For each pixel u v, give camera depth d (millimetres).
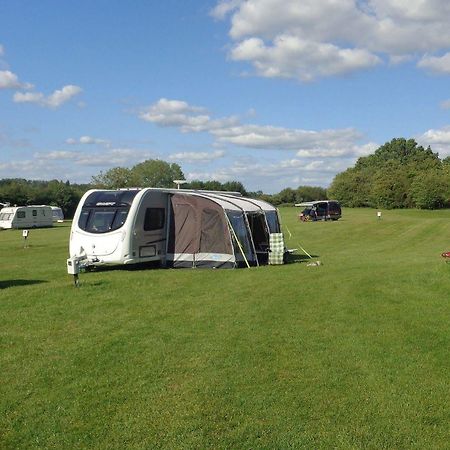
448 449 4969
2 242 34312
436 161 116000
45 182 90000
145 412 5738
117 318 9680
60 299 11398
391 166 116688
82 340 8266
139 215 17578
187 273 15961
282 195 110938
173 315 9914
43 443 5125
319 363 7160
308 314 9914
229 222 17562
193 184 98375
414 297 11141
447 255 14938
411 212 83750
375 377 6633
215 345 7965
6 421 5551
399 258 20625
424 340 8109
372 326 8969
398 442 5094
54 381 6605
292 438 5168
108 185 98750
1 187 80125
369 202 107750
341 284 12969
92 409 5820
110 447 5039
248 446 5039
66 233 45031
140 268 18125
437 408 5789
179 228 18344
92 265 17703
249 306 10664
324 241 34031
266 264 18938
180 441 5133
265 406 5855
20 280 14625
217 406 5863
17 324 9273
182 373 6844
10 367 7094
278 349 7777
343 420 5527
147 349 7797
